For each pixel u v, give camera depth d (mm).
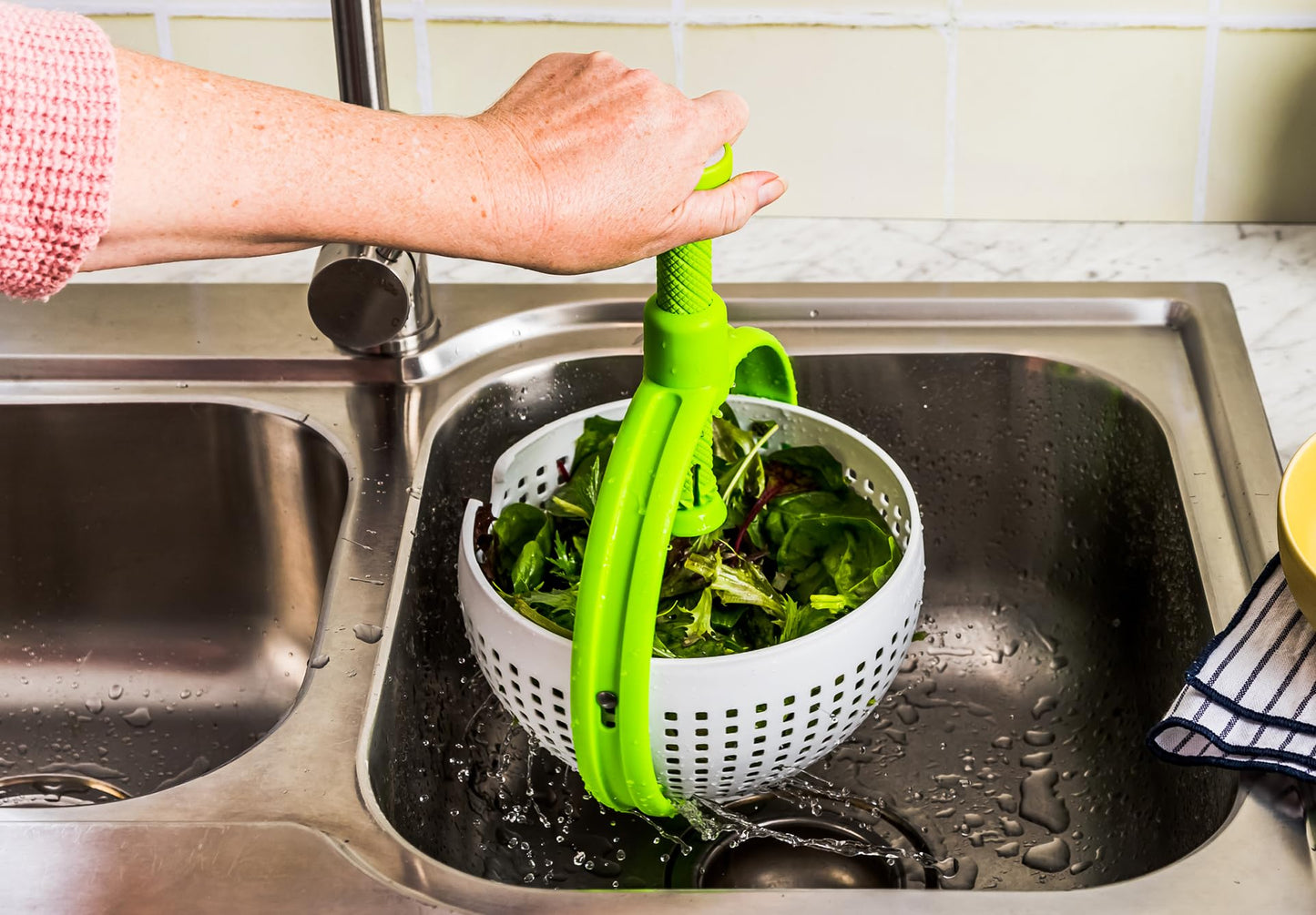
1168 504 715
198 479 813
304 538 812
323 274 753
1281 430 750
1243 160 930
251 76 947
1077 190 954
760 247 942
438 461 765
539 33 919
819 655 541
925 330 831
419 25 918
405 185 455
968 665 822
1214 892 469
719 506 573
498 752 737
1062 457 820
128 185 422
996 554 854
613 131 481
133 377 808
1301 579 512
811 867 683
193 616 854
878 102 930
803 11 897
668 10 904
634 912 465
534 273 917
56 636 858
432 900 472
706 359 499
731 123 512
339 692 588
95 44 414
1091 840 702
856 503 671
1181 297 831
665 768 564
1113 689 774
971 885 679
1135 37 889
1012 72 911
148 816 513
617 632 491
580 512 647
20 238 409
